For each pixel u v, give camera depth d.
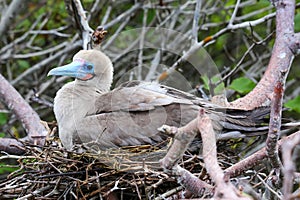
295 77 16.55
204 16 16.19
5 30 15.92
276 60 11.43
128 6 18.09
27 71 16.30
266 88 11.26
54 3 17.89
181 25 16.88
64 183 9.62
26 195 9.60
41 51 17.53
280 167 8.02
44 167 9.84
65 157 9.93
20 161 9.88
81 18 12.27
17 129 16.02
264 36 16.83
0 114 15.32
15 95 12.16
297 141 6.43
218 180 6.30
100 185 9.61
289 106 13.01
